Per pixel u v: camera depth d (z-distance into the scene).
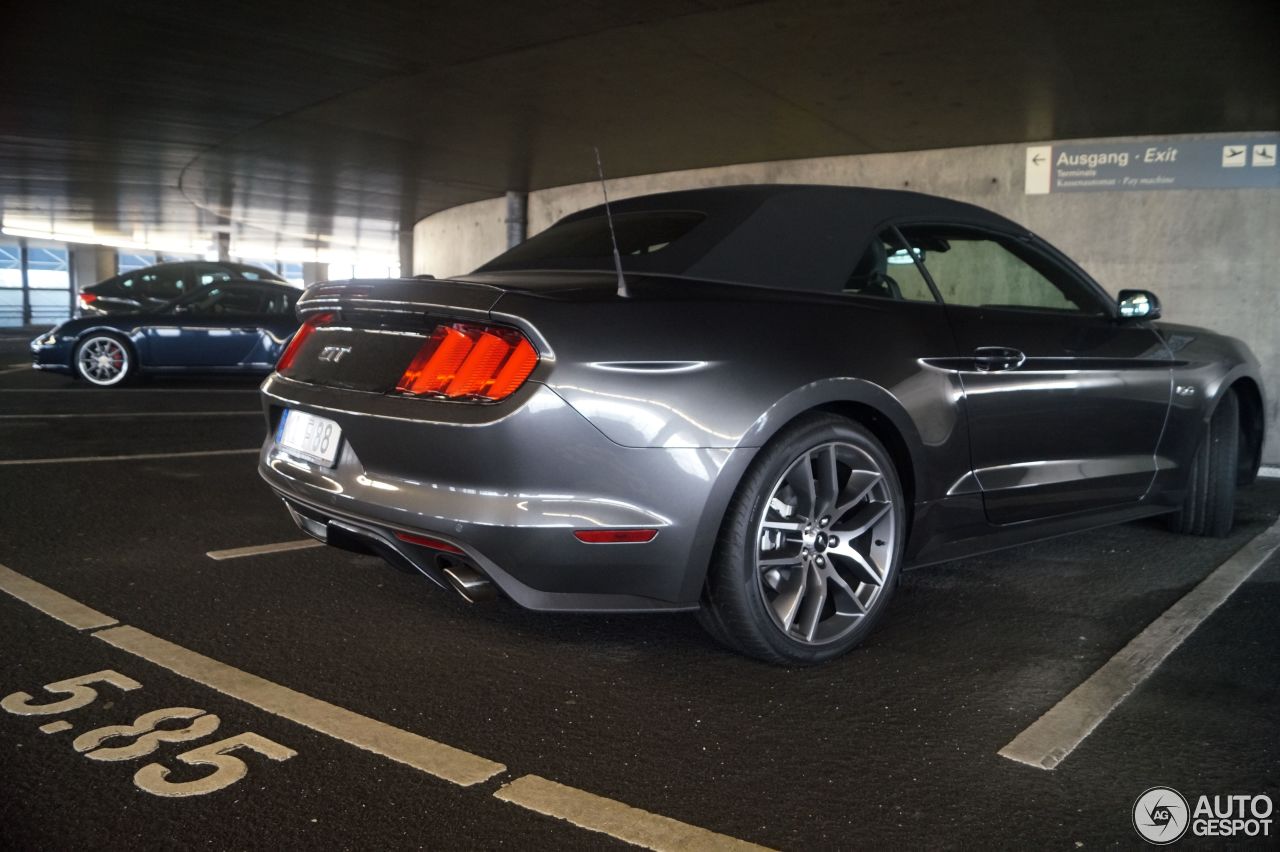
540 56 7.33
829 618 2.81
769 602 2.63
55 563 3.45
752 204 2.95
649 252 2.82
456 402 2.43
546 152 11.18
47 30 7.38
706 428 2.43
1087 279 3.75
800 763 2.12
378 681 2.49
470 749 2.14
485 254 16.72
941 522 3.01
